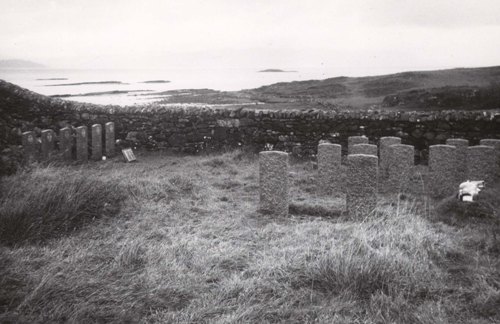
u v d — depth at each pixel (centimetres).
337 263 458
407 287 435
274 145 1338
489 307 396
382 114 1255
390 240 534
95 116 1412
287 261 493
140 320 389
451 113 1204
